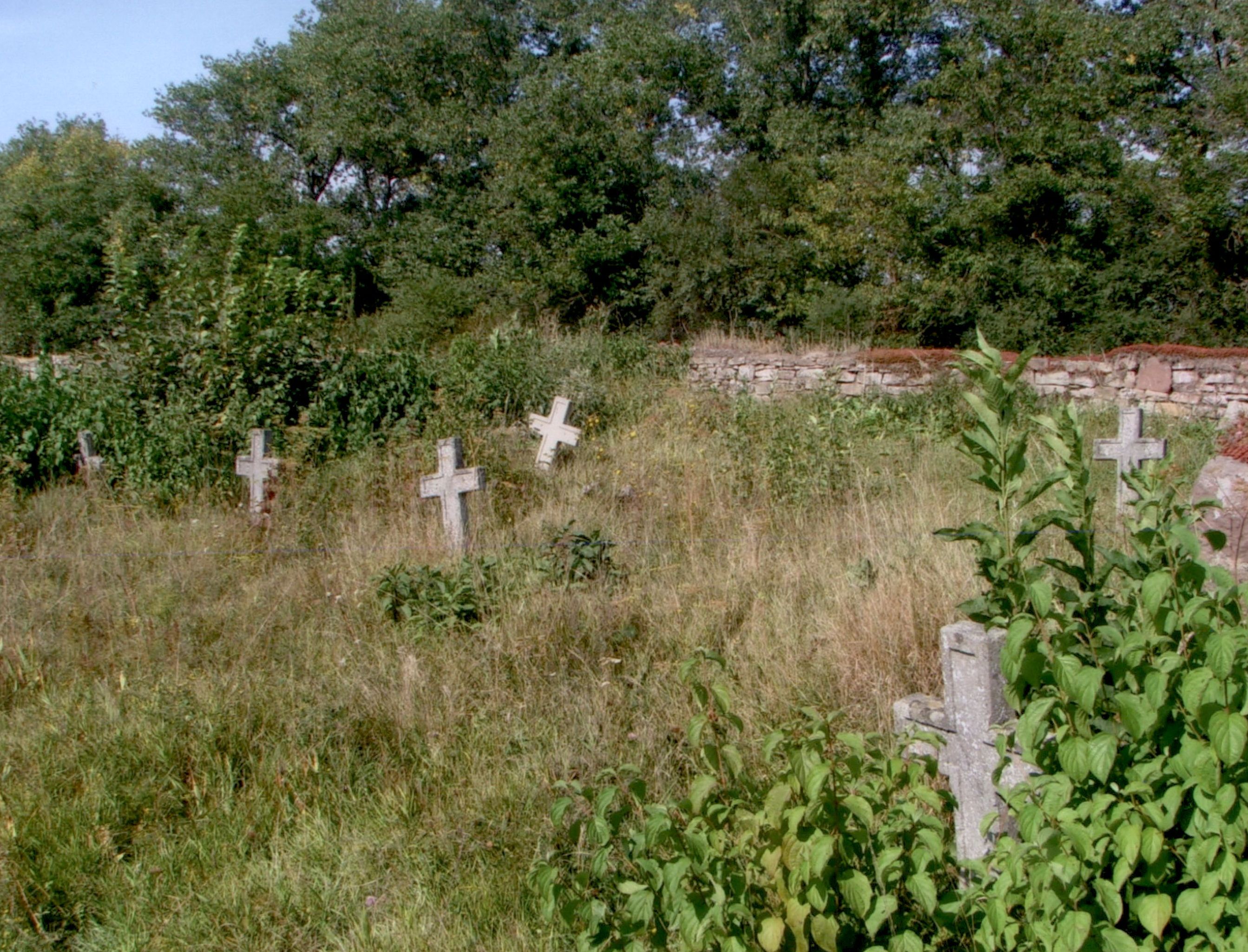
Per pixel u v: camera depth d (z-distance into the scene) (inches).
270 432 309.7
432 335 743.7
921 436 388.2
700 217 770.2
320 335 392.2
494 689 172.9
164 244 709.3
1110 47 723.4
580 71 908.0
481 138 1034.1
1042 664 85.5
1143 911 78.8
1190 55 750.5
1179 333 589.6
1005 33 737.0
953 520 241.0
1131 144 751.7
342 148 1069.1
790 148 860.0
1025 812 84.0
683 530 264.4
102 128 1505.9
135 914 125.3
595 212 836.0
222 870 133.6
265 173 1058.7
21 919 124.0
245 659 188.5
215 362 362.6
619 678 179.6
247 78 1120.8
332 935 119.6
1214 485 185.9
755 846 91.7
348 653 192.5
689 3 1055.6
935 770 99.7
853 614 185.5
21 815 140.3
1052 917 82.0
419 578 214.7
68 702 174.4
